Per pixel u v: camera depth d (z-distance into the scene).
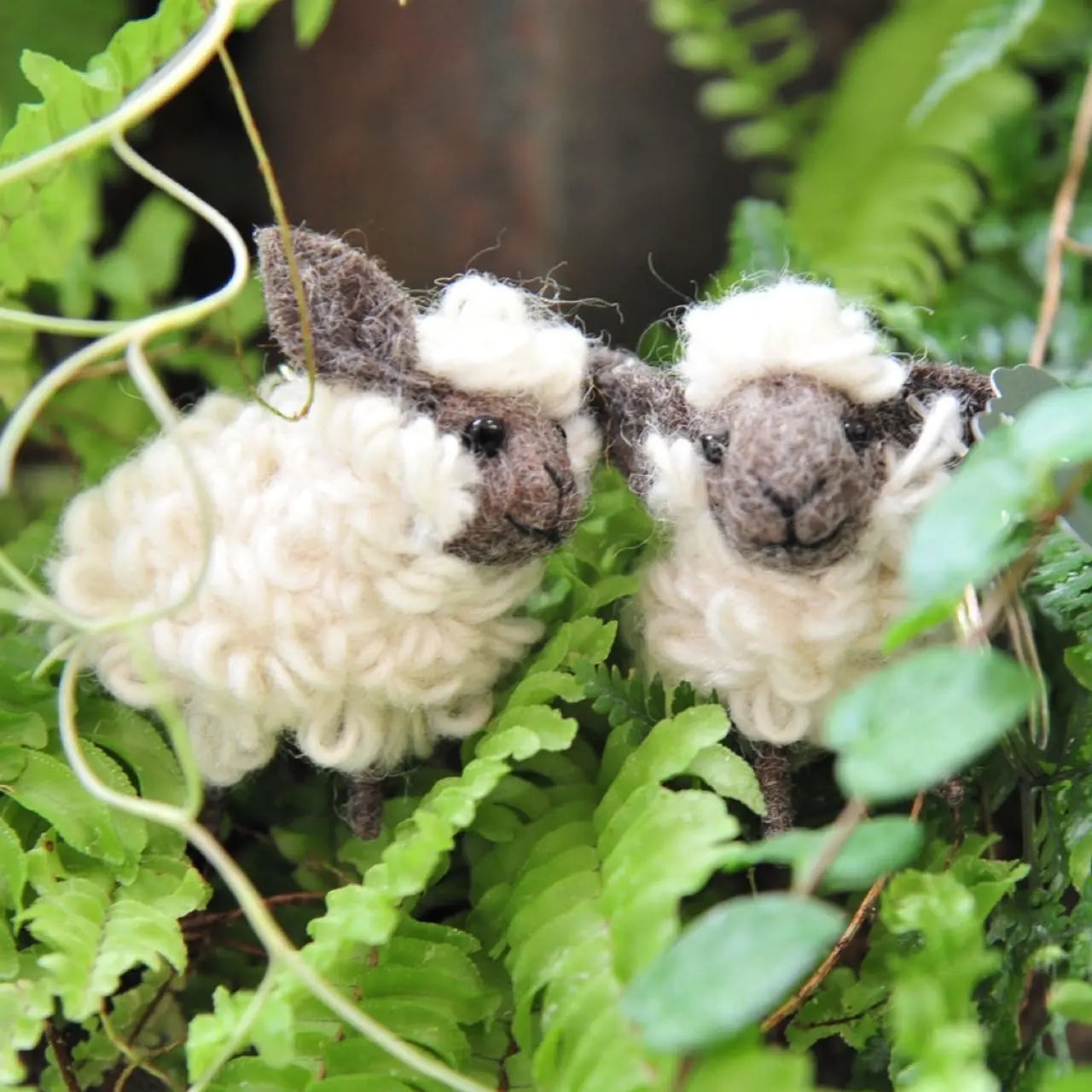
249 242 0.50
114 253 0.44
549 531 0.33
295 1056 0.32
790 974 0.26
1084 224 0.45
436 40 0.47
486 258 0.47
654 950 0.29
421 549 0.33
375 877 0.32
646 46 0.46
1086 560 0.34
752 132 0.47
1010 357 0.43
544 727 0.33
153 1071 0.34
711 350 0.33
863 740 0.27
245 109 0.32
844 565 0.33
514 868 0.35
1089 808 0.34
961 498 0.27
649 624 0.34
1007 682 0.27
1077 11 0.46
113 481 0.35
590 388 0.34
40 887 0.33
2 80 0.45
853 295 0.42
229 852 0.38
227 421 0.35
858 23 0.48
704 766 0.33
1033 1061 0.33
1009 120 0.46
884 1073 0.34
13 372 0.40
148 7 0.48
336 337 0.33
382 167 0.48
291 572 0.33
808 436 0.32
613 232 0.47
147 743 0.35
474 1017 0.33
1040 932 0.33
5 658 0.35
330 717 0.34
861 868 0.27
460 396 0.33
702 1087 0.27
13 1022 0.31
